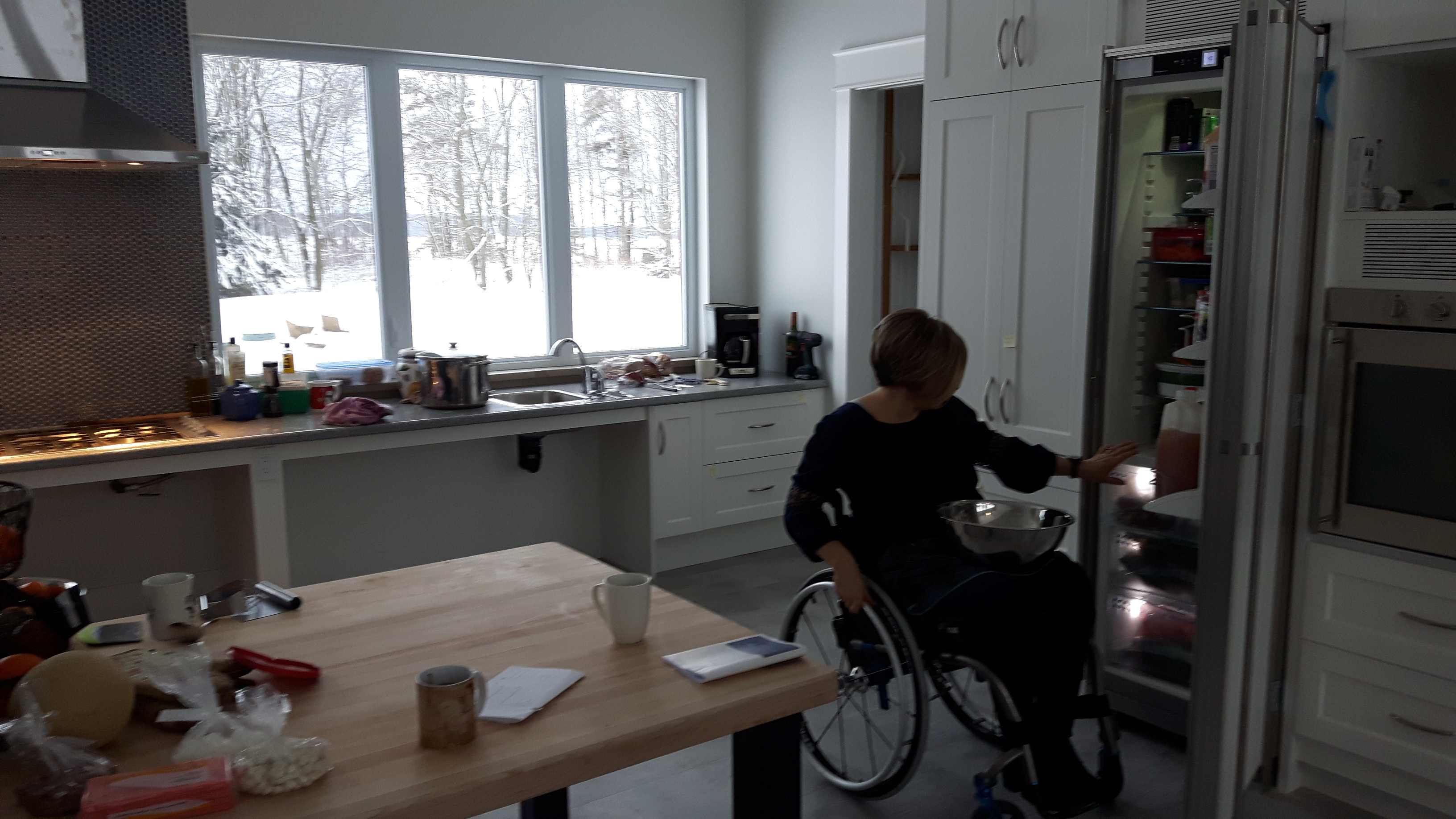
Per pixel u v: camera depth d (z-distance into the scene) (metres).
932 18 3.30
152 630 1.63
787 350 4.76
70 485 3.27
